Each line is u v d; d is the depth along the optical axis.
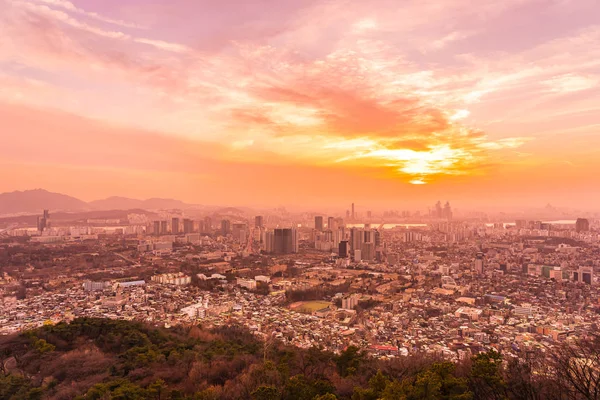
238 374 59.00
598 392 32.47
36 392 52.12
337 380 52.97
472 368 41.47
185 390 55.00
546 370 39.81
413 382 41.56
